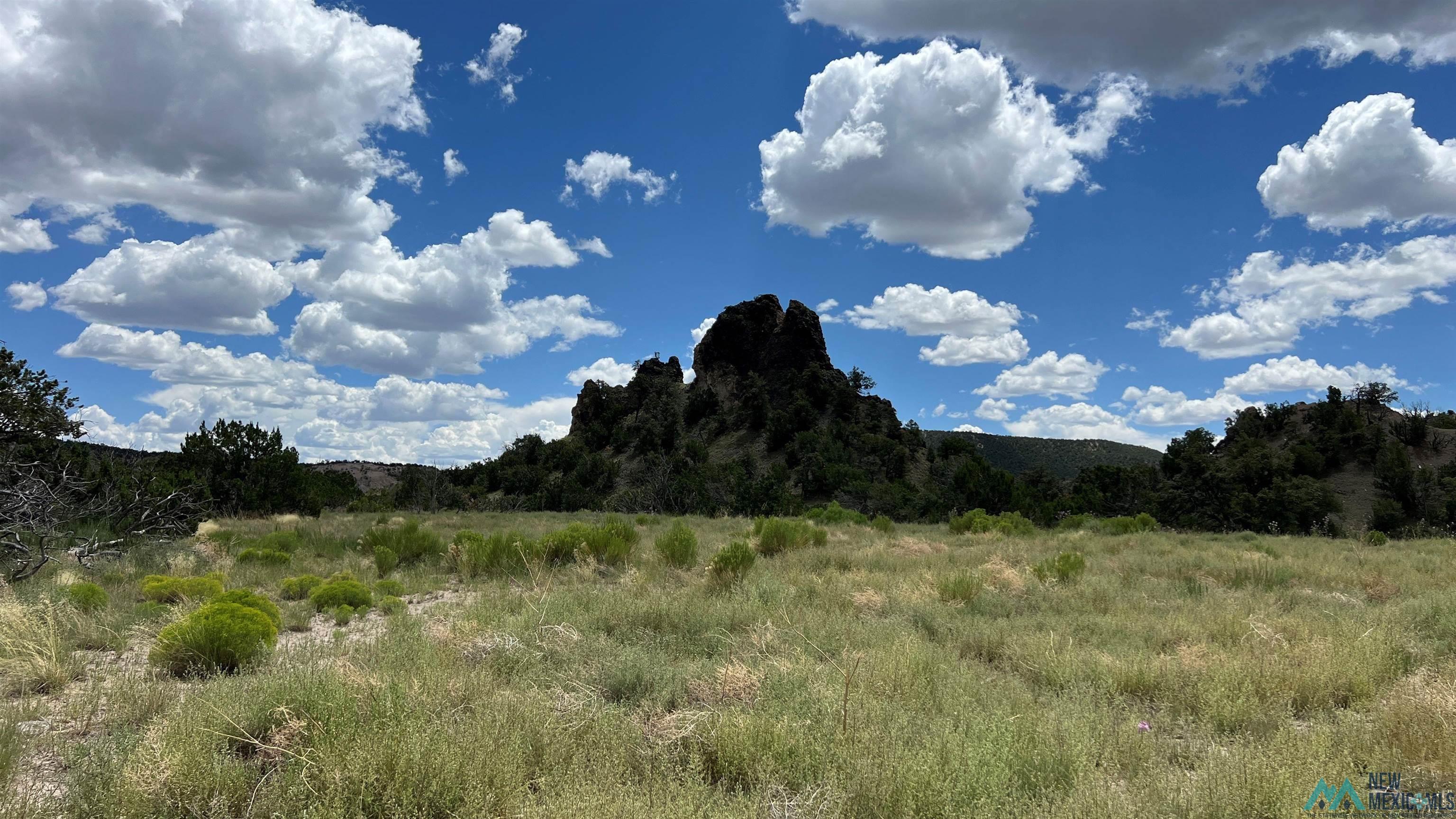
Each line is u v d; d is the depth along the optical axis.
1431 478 68.50
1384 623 6.80
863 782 3.23
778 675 4.82
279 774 3.30
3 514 10.42
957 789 3.12
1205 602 8.73
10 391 12.66
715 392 146.12
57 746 3.76
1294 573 11.52
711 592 9.35
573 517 34.41
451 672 4.88
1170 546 18.23
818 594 9.02
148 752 3.24
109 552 11.24
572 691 4.78
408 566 12.72
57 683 4.96
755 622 7.09
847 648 5.77
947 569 11.59
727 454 116.94
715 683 4.84
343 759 3.14
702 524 26.92
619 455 129.50
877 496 63.38
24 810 2.90
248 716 3.92
